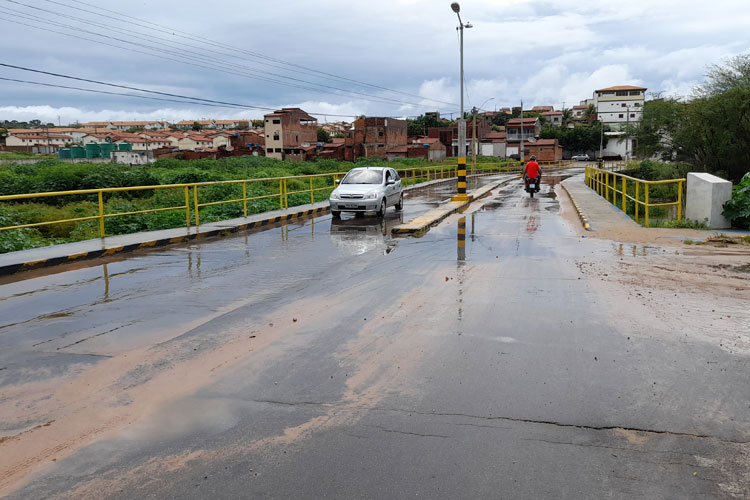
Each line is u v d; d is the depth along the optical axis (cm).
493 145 11188
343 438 375
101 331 622
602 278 857
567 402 426
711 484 319
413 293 779
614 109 12594
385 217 1881
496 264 987
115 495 314
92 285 866
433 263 1003
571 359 518
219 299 763
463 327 620
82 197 2884
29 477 333
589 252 1095
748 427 386
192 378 482
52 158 9900
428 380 472
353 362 516
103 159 10019
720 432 379
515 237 1323
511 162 8888
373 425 393
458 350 545
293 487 319
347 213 2064
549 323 630
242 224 1580
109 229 1627
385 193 1881
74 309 722
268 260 1068
